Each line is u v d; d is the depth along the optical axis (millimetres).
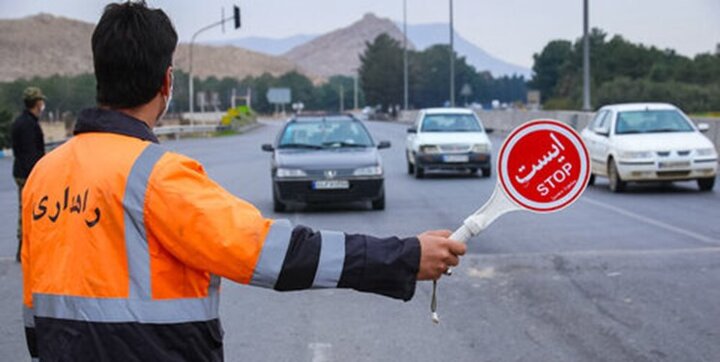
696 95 64750
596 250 10359
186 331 2305
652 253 10031
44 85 82812
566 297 8094
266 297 8312
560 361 6172
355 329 7121
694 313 7410
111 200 2281
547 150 2539
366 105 139500
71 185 2355
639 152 17109
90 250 2285
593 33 92750
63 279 2299
